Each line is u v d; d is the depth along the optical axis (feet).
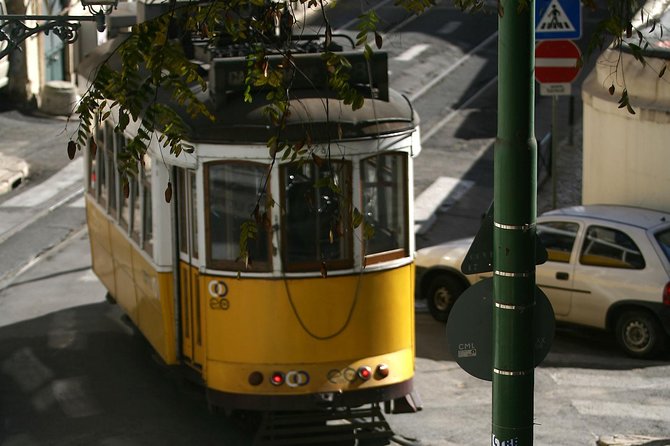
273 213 95.76
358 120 95.96
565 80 149.48
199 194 98.22
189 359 104.88
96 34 269.44
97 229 137.39
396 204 99.81
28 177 212.02
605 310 126.00
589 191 161.68
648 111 147.23
